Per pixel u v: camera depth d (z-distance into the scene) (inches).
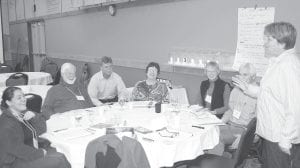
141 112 111.2
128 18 217.3
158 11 191.0
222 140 112.5
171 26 183.2
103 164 64.9
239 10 144.3
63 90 125.2
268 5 133.0
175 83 185.5
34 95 130.3
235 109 121.6
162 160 77.2
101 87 161.5
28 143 96.8
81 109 118.0
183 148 80.3
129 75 224.7
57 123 98.3
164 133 86.0
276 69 71.4
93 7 252.4
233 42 149.1
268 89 72.2
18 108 96.0
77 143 79.3
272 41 71.9
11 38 436.5
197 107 120.5
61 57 318.0
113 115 106.0
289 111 68.1
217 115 131.0
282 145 69.2
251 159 121.5
